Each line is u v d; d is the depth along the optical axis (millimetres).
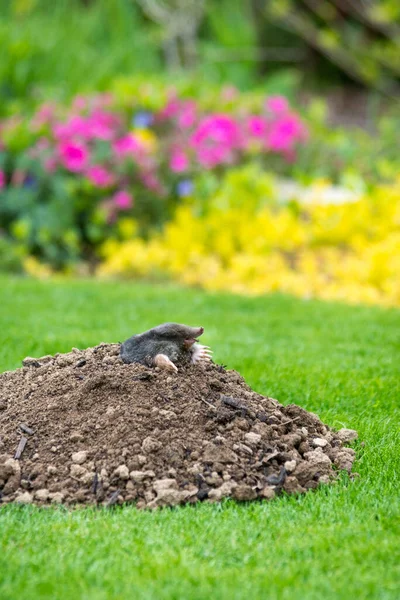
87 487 4750
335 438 5598
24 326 8750
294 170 15875
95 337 8289
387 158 17719
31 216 13258
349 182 14148
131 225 13109
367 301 10789
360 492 4840
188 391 5340
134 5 23062
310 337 8625
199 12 22453
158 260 12406
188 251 12328
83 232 13711
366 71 18797
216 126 14844
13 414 5277
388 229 12906
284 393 6828
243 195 13250
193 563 3930
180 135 15422
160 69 21922
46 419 5176
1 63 17188
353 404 6645
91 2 22891
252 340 8430
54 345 7949
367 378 7270
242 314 9609
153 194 13820
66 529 4277
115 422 5074
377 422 6121
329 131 17984
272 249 12383
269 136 15781
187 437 5035
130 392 5270
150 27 23000
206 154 14234
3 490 4750
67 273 12914
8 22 19547
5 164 13703
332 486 4914
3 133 13812
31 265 12484
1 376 5812
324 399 6699
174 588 3693
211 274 11766
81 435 5023
